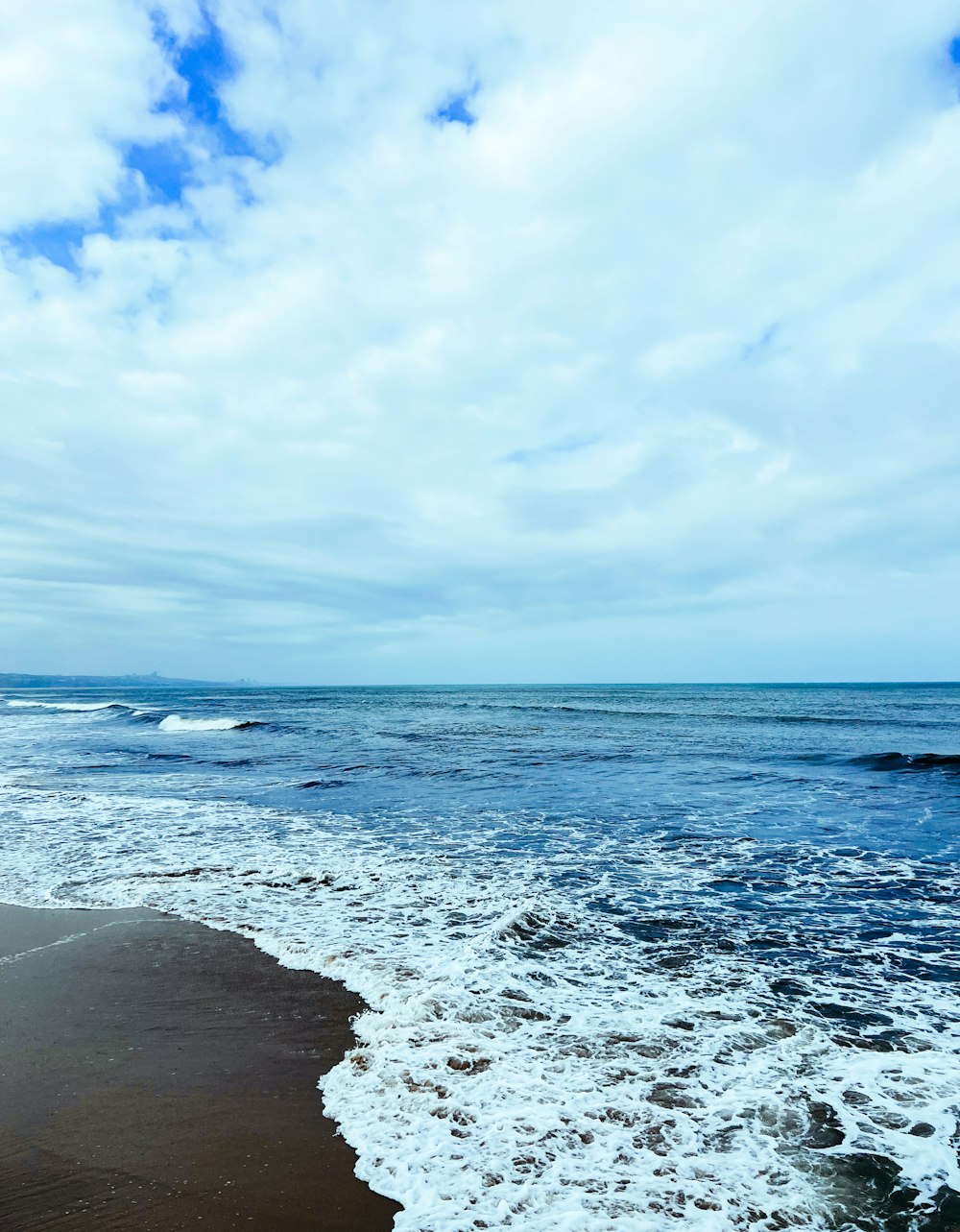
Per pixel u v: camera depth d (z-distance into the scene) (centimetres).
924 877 885
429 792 1491
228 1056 453
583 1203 324
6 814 1269
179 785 1603
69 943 661
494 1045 470
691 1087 422
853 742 2448
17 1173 340
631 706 5231
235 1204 320
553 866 932
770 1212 320
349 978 577
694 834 1110
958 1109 400
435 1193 329
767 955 639
